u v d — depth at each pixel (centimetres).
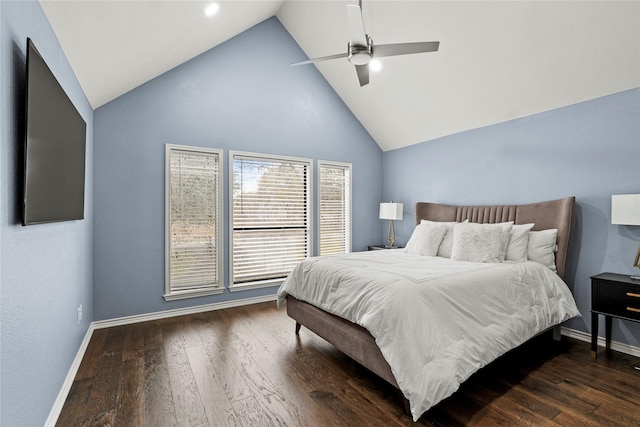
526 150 349
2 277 116
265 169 427
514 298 247
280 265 438
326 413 187
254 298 414
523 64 308
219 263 388
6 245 120
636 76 264
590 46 265
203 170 380
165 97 357
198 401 198
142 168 344
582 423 178
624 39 249
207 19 298
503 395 206
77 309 246
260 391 209
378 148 537
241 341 290
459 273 237
